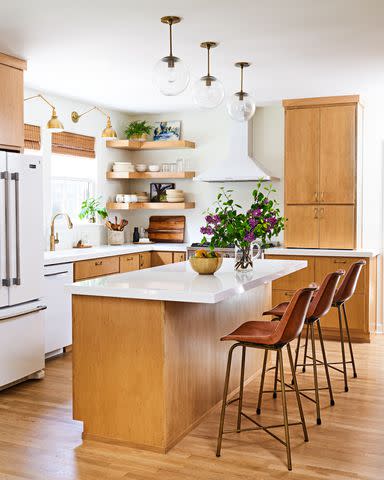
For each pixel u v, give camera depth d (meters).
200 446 3.32
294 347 5.75
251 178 6.50
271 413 3.85
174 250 6.75
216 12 3.58
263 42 4.21
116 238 7.10
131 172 7.14
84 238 6.70
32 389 4.38
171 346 3.28
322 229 6.30
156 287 3.26
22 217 4.40
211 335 3.86
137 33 3.99
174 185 7.44
